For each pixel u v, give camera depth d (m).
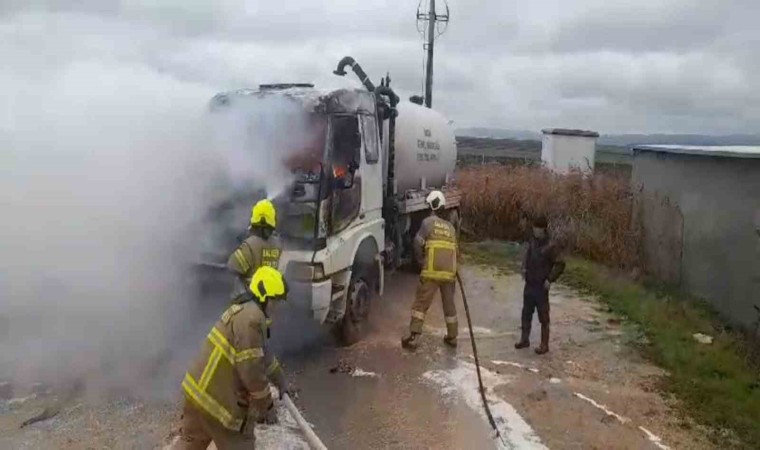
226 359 4.11
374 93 8.53
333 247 7.23
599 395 6.80
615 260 12.97
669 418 6.33
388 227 9.64
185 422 4.32
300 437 5.54
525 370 7.44
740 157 8.99
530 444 5.68
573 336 8.70
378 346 8.03
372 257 8.51
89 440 5.25
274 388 6.48
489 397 6.62
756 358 7.89
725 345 8.30
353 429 5.79
